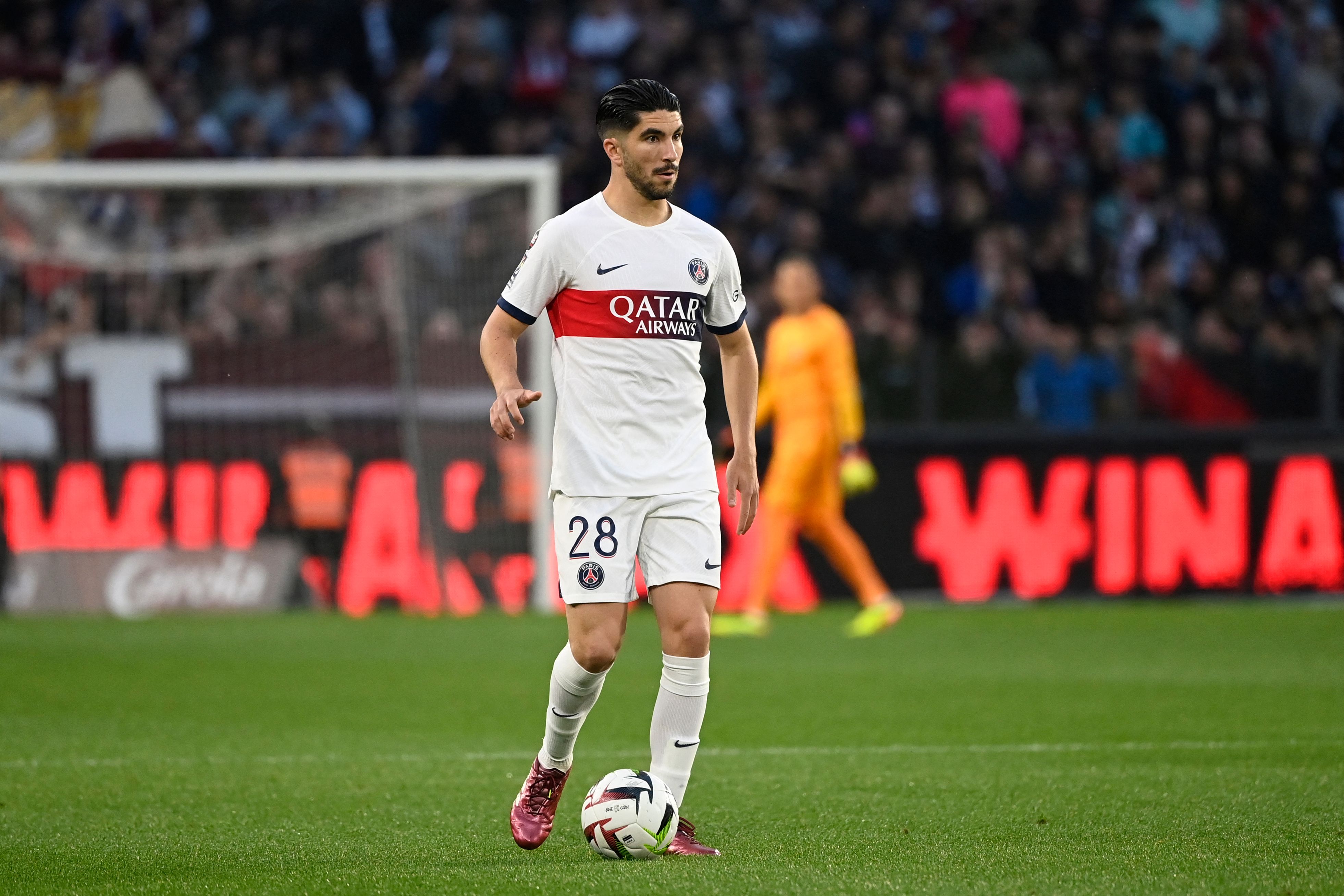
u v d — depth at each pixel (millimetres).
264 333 41500
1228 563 42938
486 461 41344
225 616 39219
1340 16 60125
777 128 54031
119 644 33469
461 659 31281
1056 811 16922
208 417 40781
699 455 15008
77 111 53219
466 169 40531
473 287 42656
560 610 40375
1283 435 43156
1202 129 56688
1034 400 43312
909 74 56156
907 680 28547
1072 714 24641
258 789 18609
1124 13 59750
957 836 15648
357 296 42406
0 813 17219
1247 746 21562
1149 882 13406
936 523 42812
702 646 14883
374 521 40906
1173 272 53844
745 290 51406
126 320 41312
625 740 22094
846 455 35594
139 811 17328
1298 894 12945
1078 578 42781
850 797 17969
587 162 54031
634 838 14484
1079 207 53500
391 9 58125
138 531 40156
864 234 52469
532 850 15164
